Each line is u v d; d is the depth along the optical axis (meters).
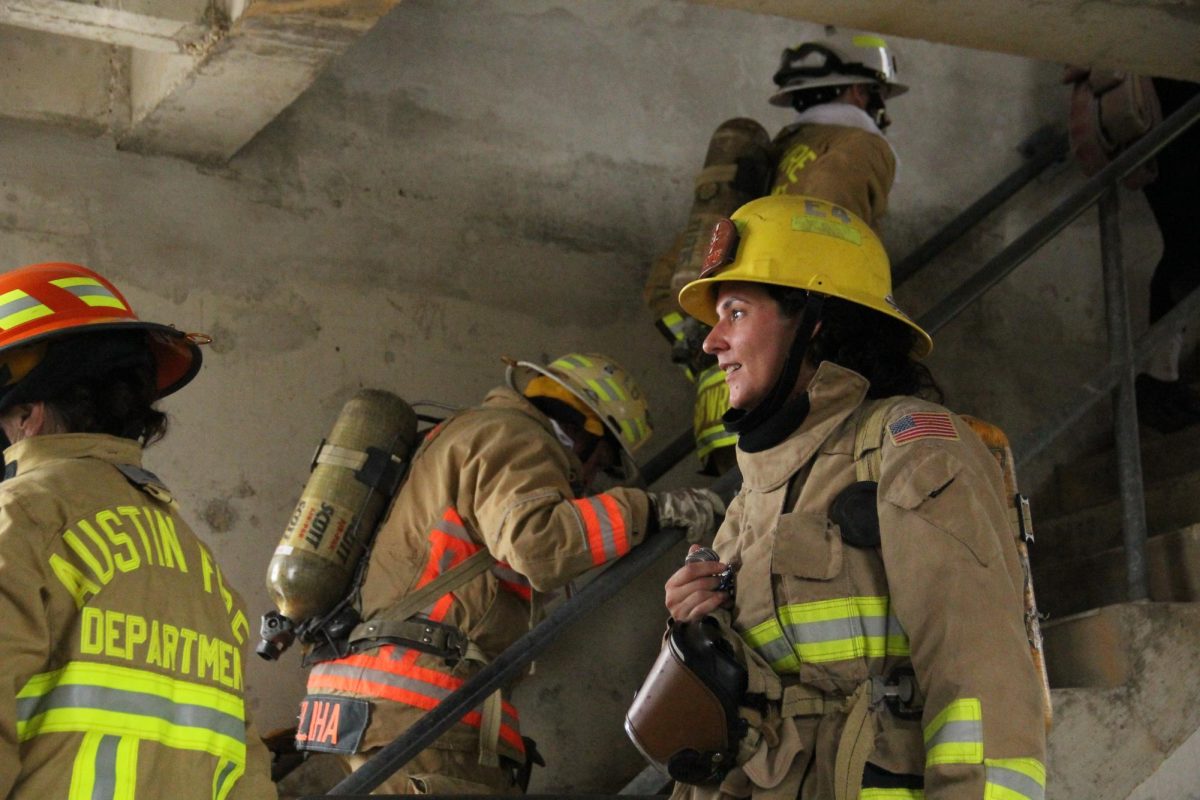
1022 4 3.21
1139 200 5.27
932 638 1.77
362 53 4.25
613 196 4.53
